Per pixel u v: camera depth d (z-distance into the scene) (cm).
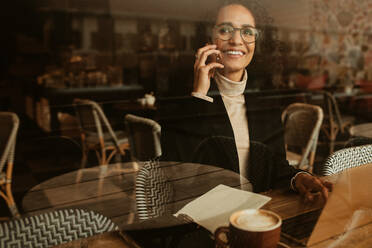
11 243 86
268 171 138
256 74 153
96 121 300
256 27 152
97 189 189
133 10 468
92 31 484
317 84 419
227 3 149
